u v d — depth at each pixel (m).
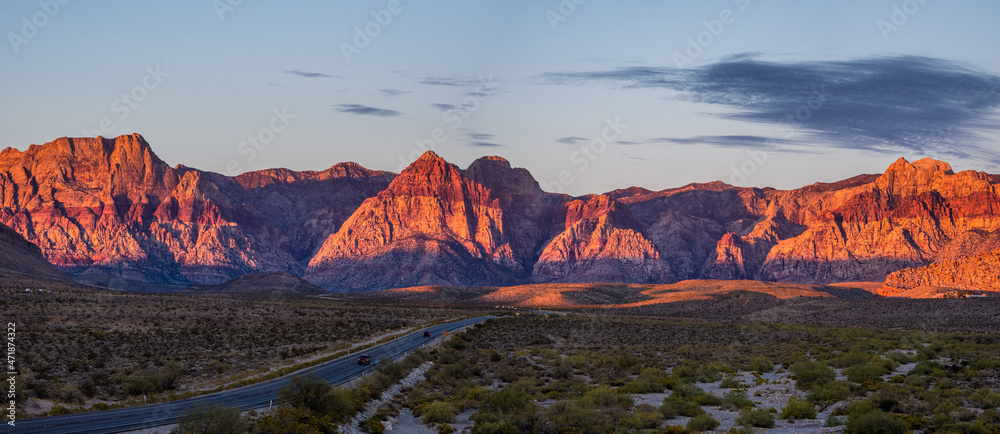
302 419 43.56
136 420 42.91
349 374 65.56
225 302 172.50
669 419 51.22
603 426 48.03
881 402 49.97
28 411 45.34
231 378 63.44
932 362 75.38
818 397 56.31
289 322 131.62
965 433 42.72
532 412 49.16
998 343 107.44
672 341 114.12
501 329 134.62
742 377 72.31
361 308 199.00
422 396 60.62
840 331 131.88
